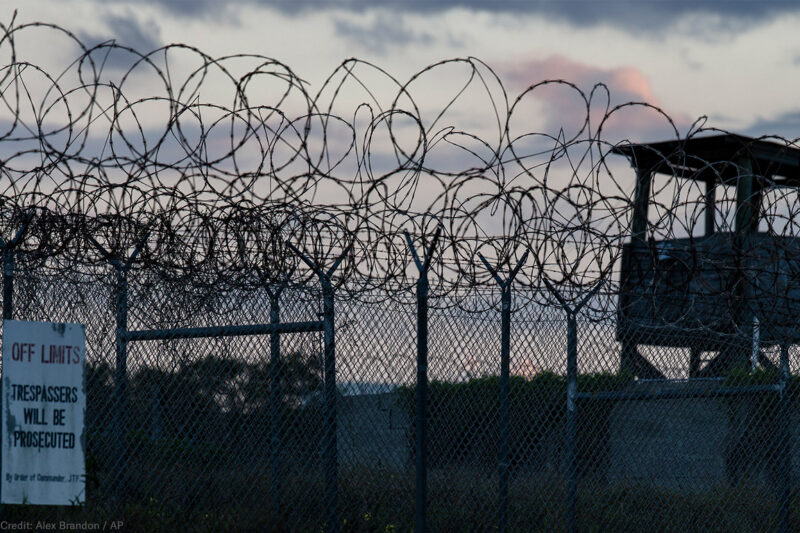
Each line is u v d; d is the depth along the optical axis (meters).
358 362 24.53
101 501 23.59
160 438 24.22
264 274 22.92
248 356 25.05
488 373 26.02
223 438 24.72
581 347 27.48
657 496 30.64
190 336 23.97
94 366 23.95
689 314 28.83
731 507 31.02
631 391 28.23
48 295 23.22
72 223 21.67
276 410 24.89
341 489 25.55
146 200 21.86
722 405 32.56
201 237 22.45
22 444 20.75
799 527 31.28
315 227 23.11
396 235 23.55
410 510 26.38
